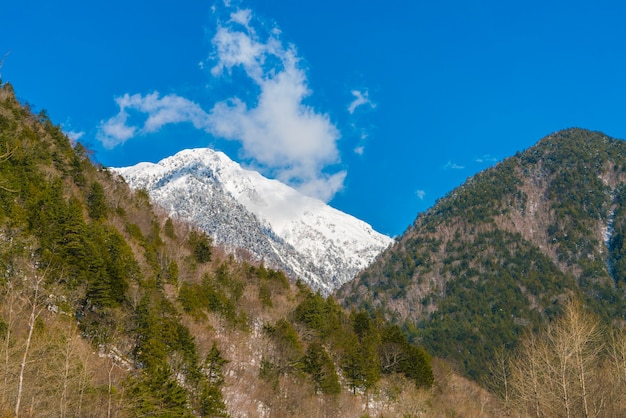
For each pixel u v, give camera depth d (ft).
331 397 246.47
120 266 239.50
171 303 248.93
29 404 119.65
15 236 188.96
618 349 167.32
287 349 261.85
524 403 174.60
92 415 142.72
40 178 273.54
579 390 145.38
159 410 157.38
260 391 230.48
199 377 204.13
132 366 191.42
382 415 253.44
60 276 180.04
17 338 126.21
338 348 298.56
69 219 225.15
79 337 175.01
